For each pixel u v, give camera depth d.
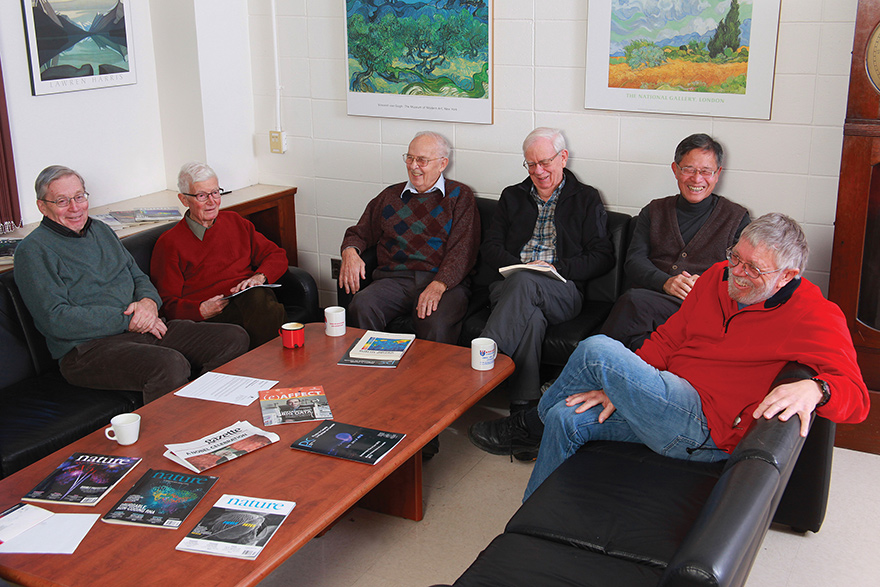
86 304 2.84
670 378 2.23
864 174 2.63
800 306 2.12
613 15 3.25
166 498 1.82
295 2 3.87
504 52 3.51
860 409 2.02
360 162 3.98
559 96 3.46
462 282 3.46
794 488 2.37
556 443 2.31
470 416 3.24
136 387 2.71
